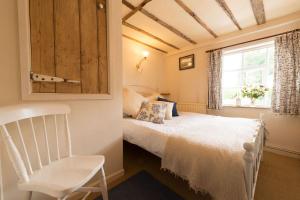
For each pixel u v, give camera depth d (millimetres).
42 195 1175
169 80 4238
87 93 1440
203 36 3199
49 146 1220
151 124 2102
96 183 1554
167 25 2803
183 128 1884
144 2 2201
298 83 2273
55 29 1214
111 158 1693
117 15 1703
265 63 2807
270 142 2654
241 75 3068
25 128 1091
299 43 2254
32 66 1100
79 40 1367
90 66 1459
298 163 2178
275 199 1448
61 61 1255
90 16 1445
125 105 2594
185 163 1349
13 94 1032
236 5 2209
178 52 3943
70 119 1339
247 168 979
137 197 1465
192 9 2334
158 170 1951
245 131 1653
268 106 2715
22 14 1032
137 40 3449
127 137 2068
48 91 1192
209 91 3271
